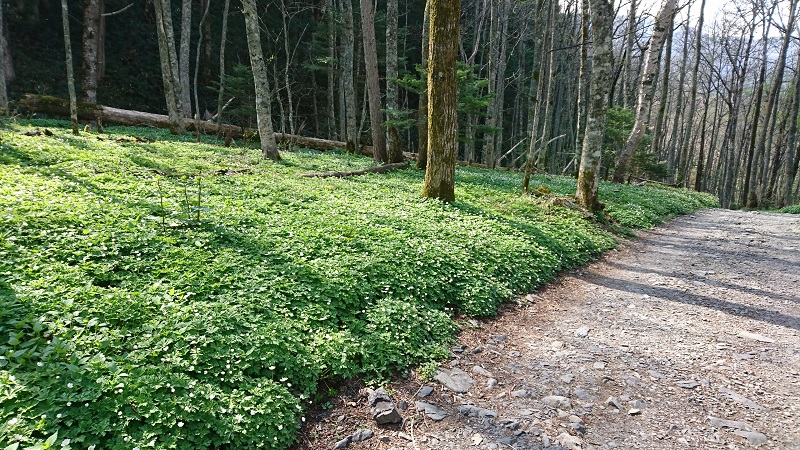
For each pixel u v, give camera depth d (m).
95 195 7.92
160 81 31.39
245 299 5.30
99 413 3.49
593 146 13.54
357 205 10.20
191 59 33.41
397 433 4.26
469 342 6.10
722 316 7.10
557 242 10.22
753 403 4.74
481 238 9.12
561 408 4.65
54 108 21.64
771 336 6.35
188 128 24.86
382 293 6.43
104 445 3.34
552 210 13.12
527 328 6.68
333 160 19.14
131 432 3.48
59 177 8.92
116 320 4.53
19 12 26.20
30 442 3.12
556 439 4.17
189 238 6.75
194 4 34.00
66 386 3.59
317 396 4.60
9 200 6.71
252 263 6.28
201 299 5.25
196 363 4.18
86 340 4.12
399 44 39.28
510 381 5.20
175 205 8.00
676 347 6.03
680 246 12.13
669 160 45.19
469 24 40.78
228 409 3.88
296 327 5.14
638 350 5.95
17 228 5.89
